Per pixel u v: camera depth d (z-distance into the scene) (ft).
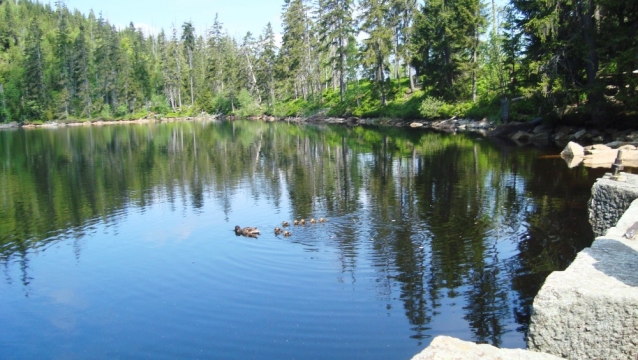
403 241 38.70
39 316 29.07
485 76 144.25
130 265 36.76
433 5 156.76
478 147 96.53
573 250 34.68
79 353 24.80
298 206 52.21
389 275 32.04
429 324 25.48
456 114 151.64
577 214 43.86
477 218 44.24
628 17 82.94
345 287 30.45
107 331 26.81
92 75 313.32
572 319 17.51
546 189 54.75
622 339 16.84
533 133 106.83
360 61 196.13
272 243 39.68
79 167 90.02
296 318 26.78
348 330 25.25
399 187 60.08
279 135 150.92
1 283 34.37
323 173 73.87
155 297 30.76
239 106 300.61
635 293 17.11
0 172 86.07
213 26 327.26
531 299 27.71
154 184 70.18
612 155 72.95
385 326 25.48
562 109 94.53
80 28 367.66
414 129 151.23
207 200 57.93
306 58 252.42
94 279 34.35
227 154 104.63
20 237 45.32
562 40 91.20
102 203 58.44
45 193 65.51
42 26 367.04
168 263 36.65
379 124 181.37
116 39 307.17
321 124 202.80
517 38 103.60
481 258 34.22
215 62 321.93
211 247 39.60
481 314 26.30
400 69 257.96
